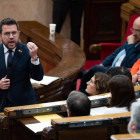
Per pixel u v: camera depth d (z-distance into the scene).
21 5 24.14
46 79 11.52
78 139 5.84
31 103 9.23
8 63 8.73
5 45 8.75
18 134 7.12
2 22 8.55
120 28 24.67
